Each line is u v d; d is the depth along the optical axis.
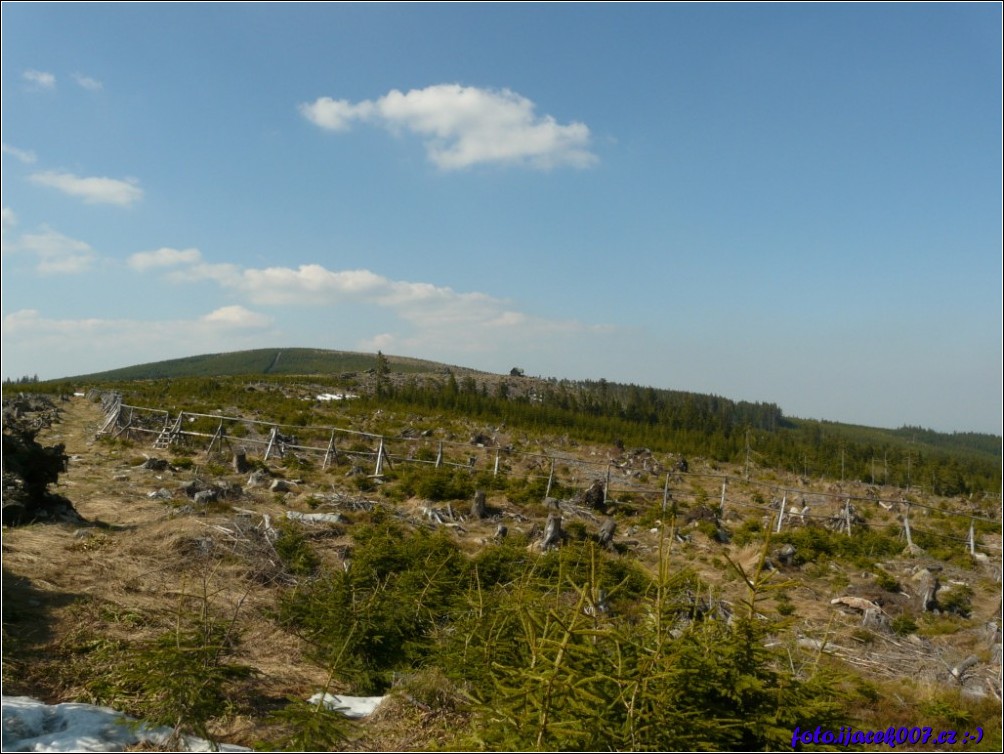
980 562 20.27
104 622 6.98
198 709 5.10
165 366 158.88
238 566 9.66
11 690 5.46
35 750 4.53
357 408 49.50
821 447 55.59
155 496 14.85
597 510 21.75
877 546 19.72
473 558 11.04
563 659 4.64
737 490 32.25
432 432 40.44
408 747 5.34
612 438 50.50
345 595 7.73
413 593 8.12
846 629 11.67
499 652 6.17
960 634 12.08
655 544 17.64
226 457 23.11
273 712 5.64
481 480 23.67
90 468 18.34
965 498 44.53
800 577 15.73
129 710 5.30
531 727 4.46
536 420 54.00
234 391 53.25
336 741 5.20
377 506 17.00
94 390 54.12
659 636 4.75
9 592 7.25
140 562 9.15
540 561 10.24
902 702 8.12
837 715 5.23
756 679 4.77
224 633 6.68
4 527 10.09
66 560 8.73
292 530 10.98
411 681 6.34
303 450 26.44
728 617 7.65
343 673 6.83
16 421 12.01
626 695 4.49
